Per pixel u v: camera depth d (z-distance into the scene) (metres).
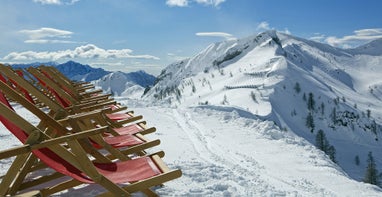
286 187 5.72
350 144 179.50
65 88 7.34
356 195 6.57
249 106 187.25
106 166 3.08
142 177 2.80
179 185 4.42
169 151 7.16
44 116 2.86
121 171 2.98
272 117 171.25
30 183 3.50
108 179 2.52
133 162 3.22
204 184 4.63
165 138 8.87
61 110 3.45
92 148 3.26
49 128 3.08
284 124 173.62
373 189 7.28
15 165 2.63
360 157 166.38
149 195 3.29
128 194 2.57
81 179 2.47
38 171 4.28
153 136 9.02
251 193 4.51
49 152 2.53
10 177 2.63
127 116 7.02
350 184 7.30
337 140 182.50
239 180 5.11
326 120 198.25
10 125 2.35
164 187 4.19
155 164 3.14
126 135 4.65
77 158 2.41
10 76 3.35
